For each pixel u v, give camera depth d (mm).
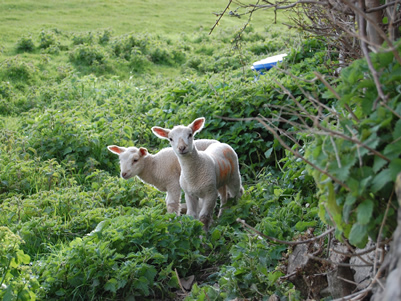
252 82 9148
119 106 11039
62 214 6520
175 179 6434
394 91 2793
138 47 17547
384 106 2686
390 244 2691
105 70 15984
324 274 3664
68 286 4770
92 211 6148
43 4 24219
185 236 5246
